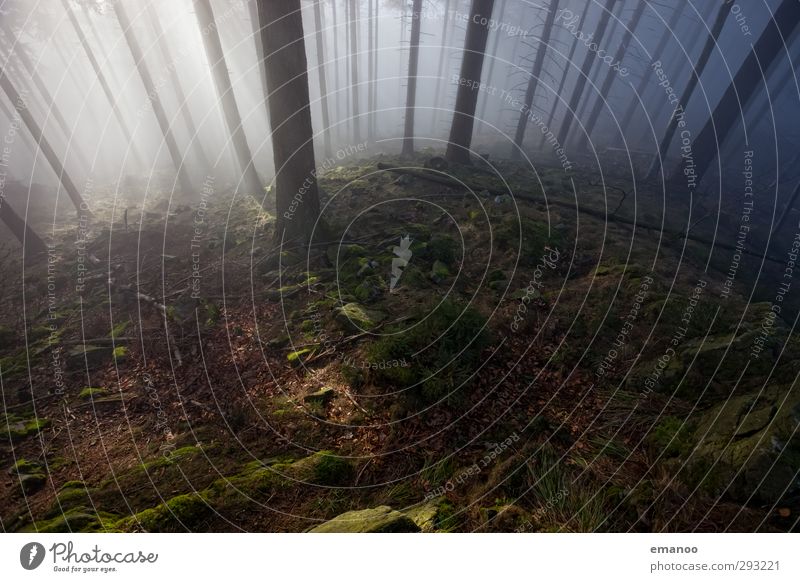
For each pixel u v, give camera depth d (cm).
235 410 462
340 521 301
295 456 388
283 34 646
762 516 278
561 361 477
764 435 310
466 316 519
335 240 812
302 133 734
